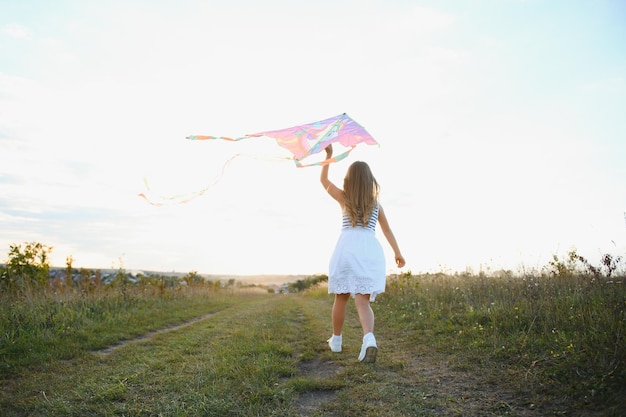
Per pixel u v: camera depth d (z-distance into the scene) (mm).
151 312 8602
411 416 2689
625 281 5160
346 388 3260
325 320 7430
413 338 5188
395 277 10609
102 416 2822
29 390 3359
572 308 4590
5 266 9445
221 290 19219
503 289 6520
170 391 3293
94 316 7312
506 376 3254
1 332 5129
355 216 3959
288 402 2996
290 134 3666
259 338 5402
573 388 2777
